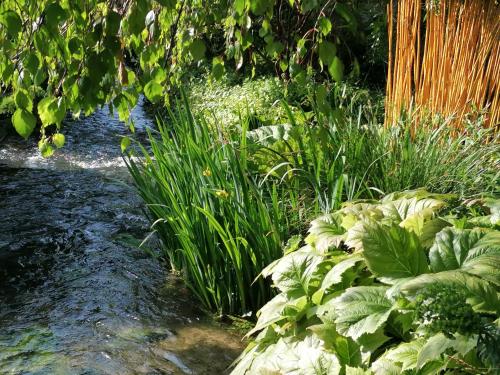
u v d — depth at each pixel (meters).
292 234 3.77
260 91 8.18
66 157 7.75
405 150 3.99
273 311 2.56
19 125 1.96
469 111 4.91
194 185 3.78
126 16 2.03
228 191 3.72
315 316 2.51
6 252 4.77
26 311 3.87
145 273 4.38
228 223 3.66
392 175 3.92
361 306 2.14
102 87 1.99
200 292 3.92
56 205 5.88
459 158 4.02
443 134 4.46
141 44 2.23
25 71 1.98
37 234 5.14
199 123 4.31
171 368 3.21
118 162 7.61
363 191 3.77
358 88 8.08
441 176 3.82
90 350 3.38
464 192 3.66
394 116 4.97
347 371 2.04
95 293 4.08
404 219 2.80
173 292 4.08
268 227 3.59
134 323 3.69
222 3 2.25
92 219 5.51
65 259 4.66
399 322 2.25
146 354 3.34
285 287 2.61
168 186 3.82
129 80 2.36
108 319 3.73
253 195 3.76
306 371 2.18
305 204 3.91
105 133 9.13
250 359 2.56
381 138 4.29
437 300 1.68
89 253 4.76
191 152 3.87
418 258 2.26
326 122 4.40
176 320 3.72
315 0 1.93
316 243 2.73
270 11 2.19
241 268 3.59
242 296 3.64
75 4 1.85
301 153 3.98
